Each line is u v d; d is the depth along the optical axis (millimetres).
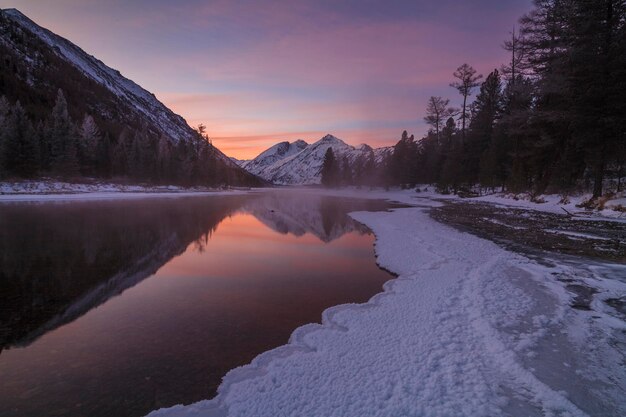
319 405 3912
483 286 8102
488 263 10273
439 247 13055
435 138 69312
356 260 12727
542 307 6727
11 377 5023
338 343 5539
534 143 28938
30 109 80562
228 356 5578
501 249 12305
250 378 4703
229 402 4102
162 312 7598
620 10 20609
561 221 18844
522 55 32281
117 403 4387
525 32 30469
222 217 27547
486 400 3848
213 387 4723
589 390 4016
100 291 9008
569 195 25312
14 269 11094
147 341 6164
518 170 33188
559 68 24078
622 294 7438
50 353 5734
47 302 8227
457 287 8211
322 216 28688
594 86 21281
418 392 4059
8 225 19688
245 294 8836
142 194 56281
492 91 47250
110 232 18359
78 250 13891
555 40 27734
